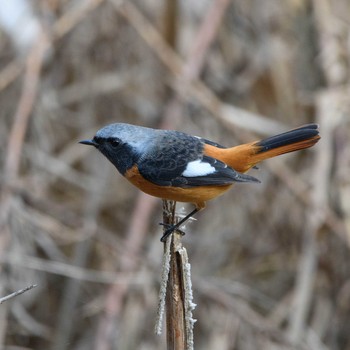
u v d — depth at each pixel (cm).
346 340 1288
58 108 1373
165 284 755
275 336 1181
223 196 1371
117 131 941
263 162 1304
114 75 1431
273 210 1355
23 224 1144
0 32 1362
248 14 1477
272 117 1445
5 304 1110
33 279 1189
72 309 1295
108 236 1252
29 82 1202
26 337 1241
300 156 1373
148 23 1442
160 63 1434
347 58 1287
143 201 1230
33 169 1297
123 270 1184
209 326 1213
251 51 1477
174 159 914
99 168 1409
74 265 1311
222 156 926
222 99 1478
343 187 1203
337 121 1212
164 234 866
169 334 759
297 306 1198
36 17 1355
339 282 1298
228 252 1383
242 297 1284
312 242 1215
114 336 1150
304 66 1400
